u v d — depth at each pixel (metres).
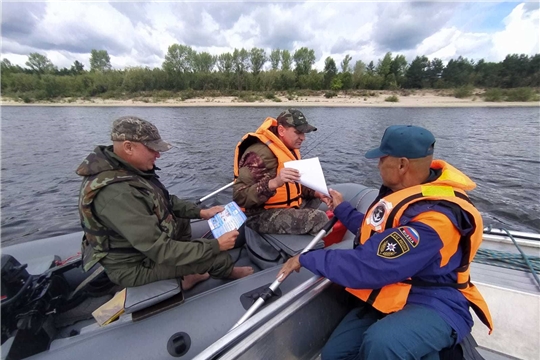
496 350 1.35
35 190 4.45
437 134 9.86
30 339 1.10
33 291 1.18
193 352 1.05
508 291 1.53
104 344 1.01
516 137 9.16
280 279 1.17
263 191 1.55
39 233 3.15
